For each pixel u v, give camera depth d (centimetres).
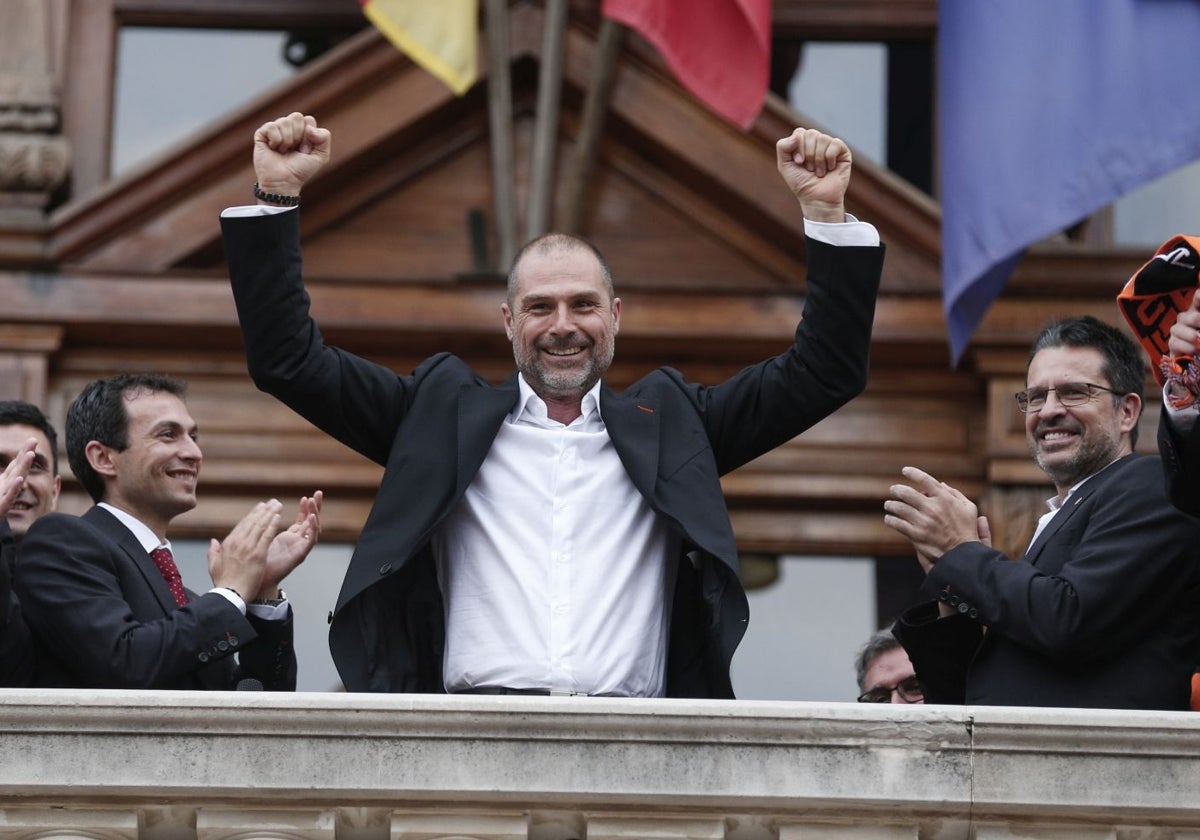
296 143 1989
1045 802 1702
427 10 3750
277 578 2098
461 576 1928
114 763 1698
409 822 1708
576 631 1894
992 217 3478
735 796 1697
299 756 1700
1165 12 3469
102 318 3928
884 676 2361
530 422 1986
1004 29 3503
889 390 4025
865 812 1712
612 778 1697
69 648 1966
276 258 1966
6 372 3906
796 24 4184
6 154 3978
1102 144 3450
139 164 4003
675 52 3534
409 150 4100
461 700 1709
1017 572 1892
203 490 3934
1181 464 1800
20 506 2312
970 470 3988
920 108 4169
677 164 4069
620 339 3972
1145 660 1877
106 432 2175
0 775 1692
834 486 3975
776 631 3947
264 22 4194
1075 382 2030
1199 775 1708
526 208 4084
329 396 1977
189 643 1953
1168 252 1820
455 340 3962
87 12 4147
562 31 3981
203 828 1706
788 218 4028
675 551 1964
